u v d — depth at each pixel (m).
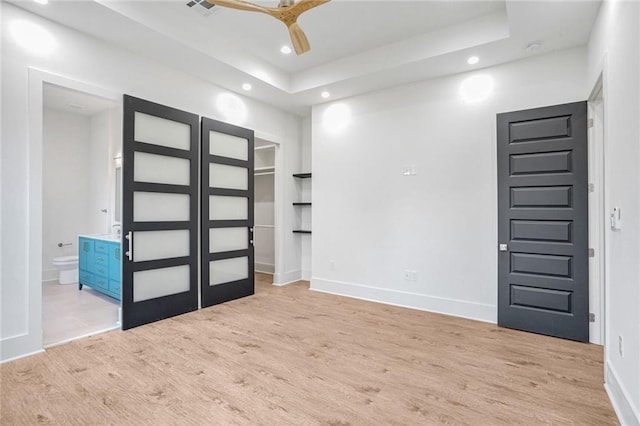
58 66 2.88
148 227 3.50
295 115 5.61
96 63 3.13
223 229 4.35
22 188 2.66
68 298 4.45
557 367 2.59
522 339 3.15
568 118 3.17
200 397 2.15
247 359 2.70
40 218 2.75
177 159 3.77
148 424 1.88
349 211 4.73
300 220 5.75
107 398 2.12
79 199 5.78
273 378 2.40
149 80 3.55
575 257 3.13
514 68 3.53
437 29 3.46
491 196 3.65
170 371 2.49
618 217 2.07
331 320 3.69
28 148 2.69
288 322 3.61
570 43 3.16
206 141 4.08
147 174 3.50
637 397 1.75
